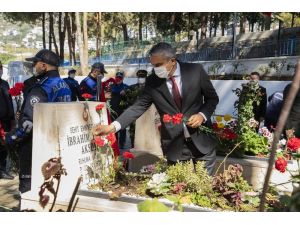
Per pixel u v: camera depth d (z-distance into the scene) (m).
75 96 6.75
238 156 4.12
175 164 2.76
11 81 19.09
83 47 22.58
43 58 3.24
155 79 2.79
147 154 4.47
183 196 2.30
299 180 2.26
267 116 5.43
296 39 16.97
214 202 2.23
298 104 3.94
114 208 2.20
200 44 27.25
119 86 7.13
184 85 2.71
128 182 2.65
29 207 2.35
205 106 2.78
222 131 3.62
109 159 2.91
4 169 5.40
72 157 2.51
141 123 4.70
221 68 17.59
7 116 5.38
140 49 27.97
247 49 20.53
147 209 1.26
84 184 2.59
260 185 3.64
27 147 3.23
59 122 2.40
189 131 2.77
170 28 29.22
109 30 40.59
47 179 2.36
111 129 2.79
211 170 2.88
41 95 3.14
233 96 10.41
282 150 4.13
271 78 15.73
